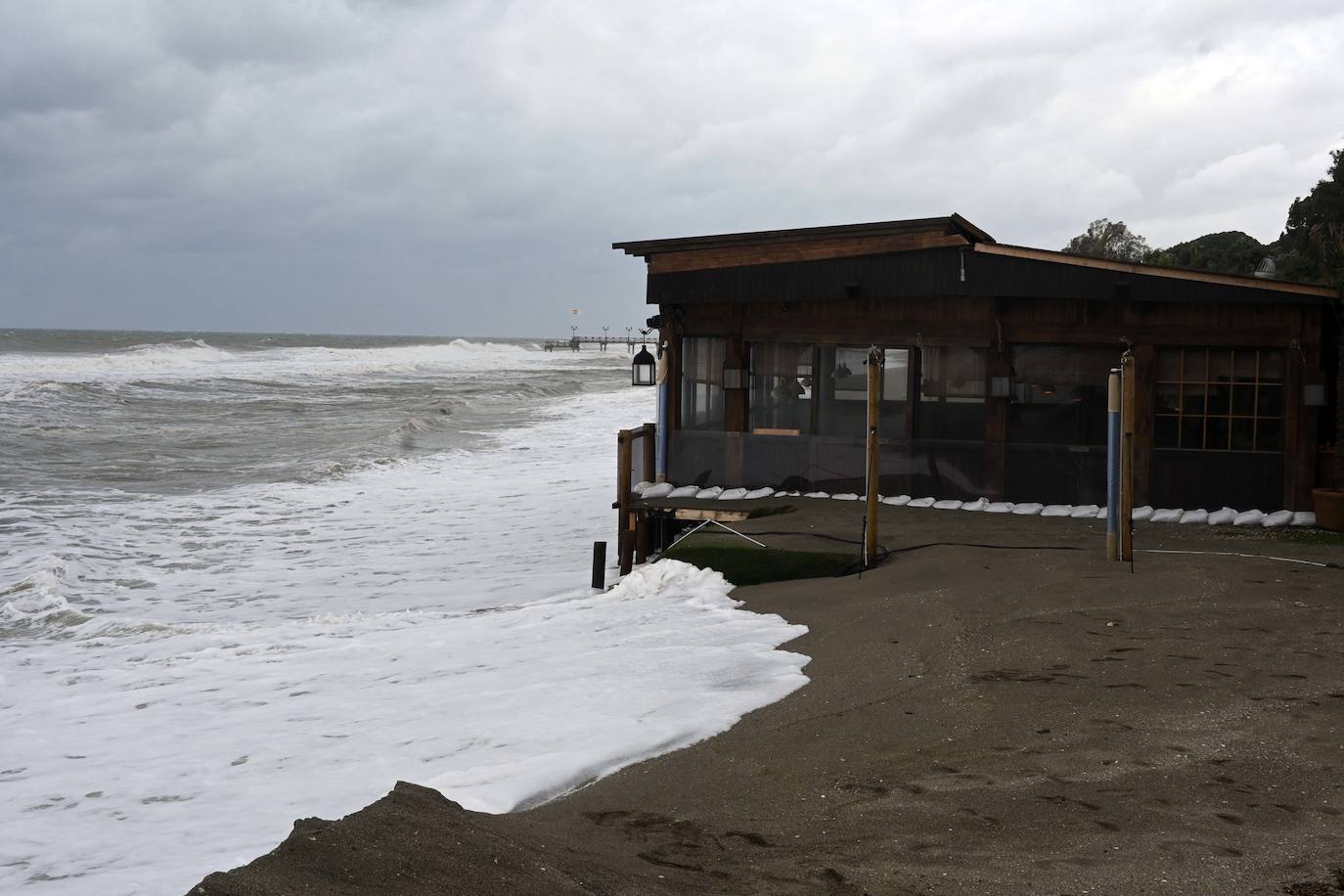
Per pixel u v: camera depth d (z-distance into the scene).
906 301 13.96
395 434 31.92
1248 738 5.60
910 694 6.74
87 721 8.20
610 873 4.02
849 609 9.16
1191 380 13.18
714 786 5.34
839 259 13.88
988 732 5.91
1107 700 6.32
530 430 35.66
